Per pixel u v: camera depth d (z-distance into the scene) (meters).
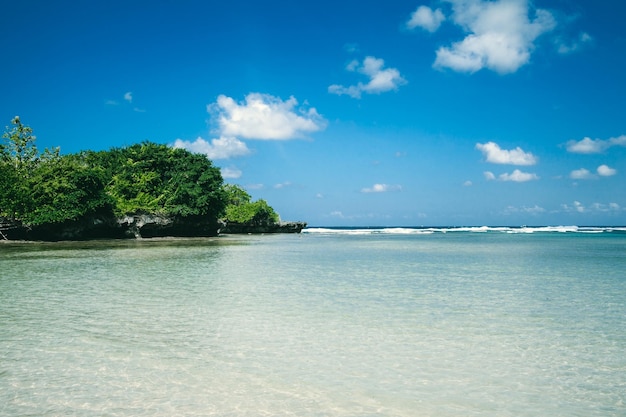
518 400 6.67
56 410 6.21
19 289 16.11
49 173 50.22
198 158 72.75
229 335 9.94
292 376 7.53
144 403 6.45
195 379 7.38
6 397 6.62
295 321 11.28
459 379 7.45
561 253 36.41
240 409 6.29
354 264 26.50
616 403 6.60
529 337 9.91
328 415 6.13
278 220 110.12
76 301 13.78
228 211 94.38
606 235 91.75
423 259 30.36
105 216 55.12
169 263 26.06
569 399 6.73
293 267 24.55
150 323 10.99
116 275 20.30
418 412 6.25
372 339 9.70
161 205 66.75
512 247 45.44
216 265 25.28
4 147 53.09
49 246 42.34
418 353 8.75
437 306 13.24
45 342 9.33
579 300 14.30
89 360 8.23
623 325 11.01
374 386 7.12
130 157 71.25
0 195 45.06
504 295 15.23
